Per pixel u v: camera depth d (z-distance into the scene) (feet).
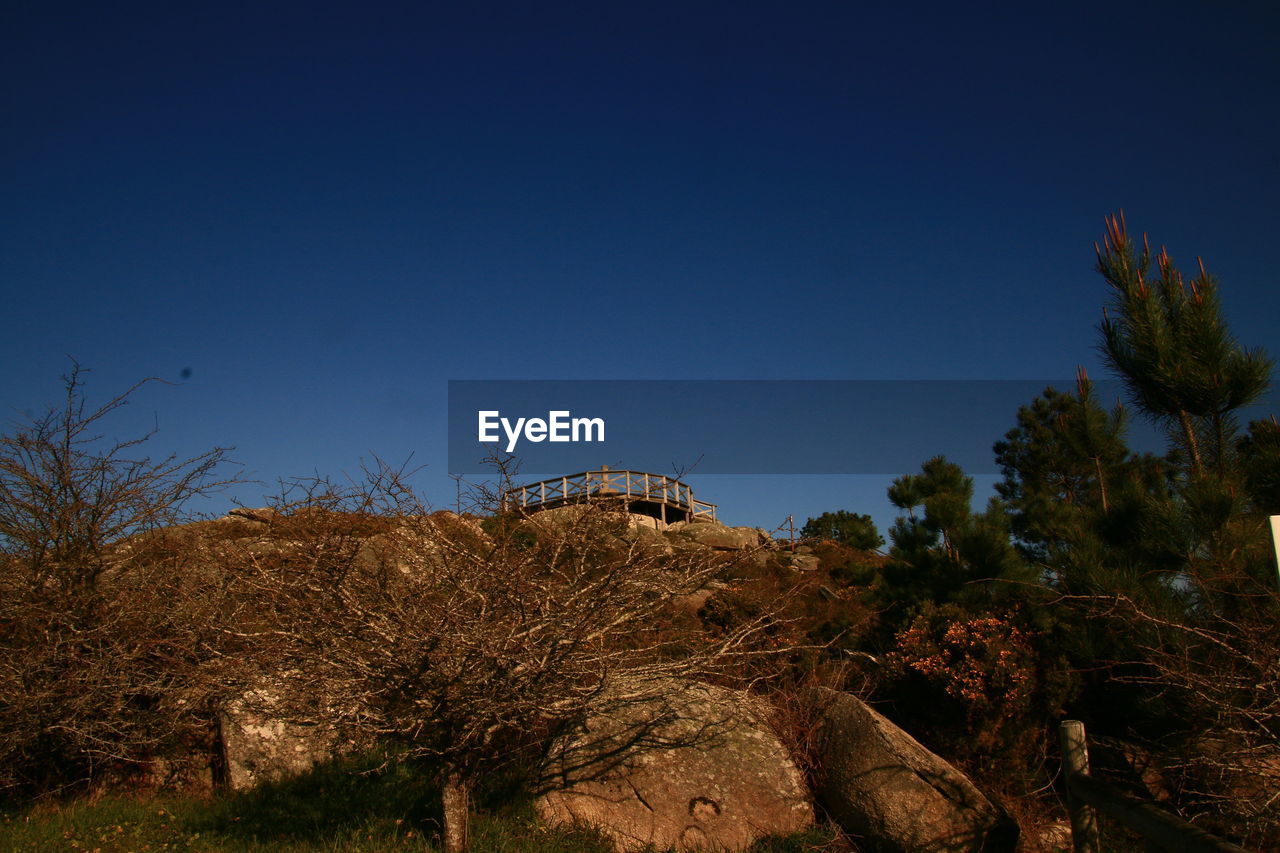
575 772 24.35
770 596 35.45
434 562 22.27
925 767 22.08
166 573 30.68
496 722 22.02
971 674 25.26
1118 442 33.30
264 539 24.06
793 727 25.21
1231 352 24.00
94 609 29.94
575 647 21.72
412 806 25.53
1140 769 24.48
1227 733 18.44
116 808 27.17
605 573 22.41
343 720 21.39
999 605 29.50
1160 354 24.25
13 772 28.68
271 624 23.07
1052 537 28.35
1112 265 26.04
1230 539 21.90
